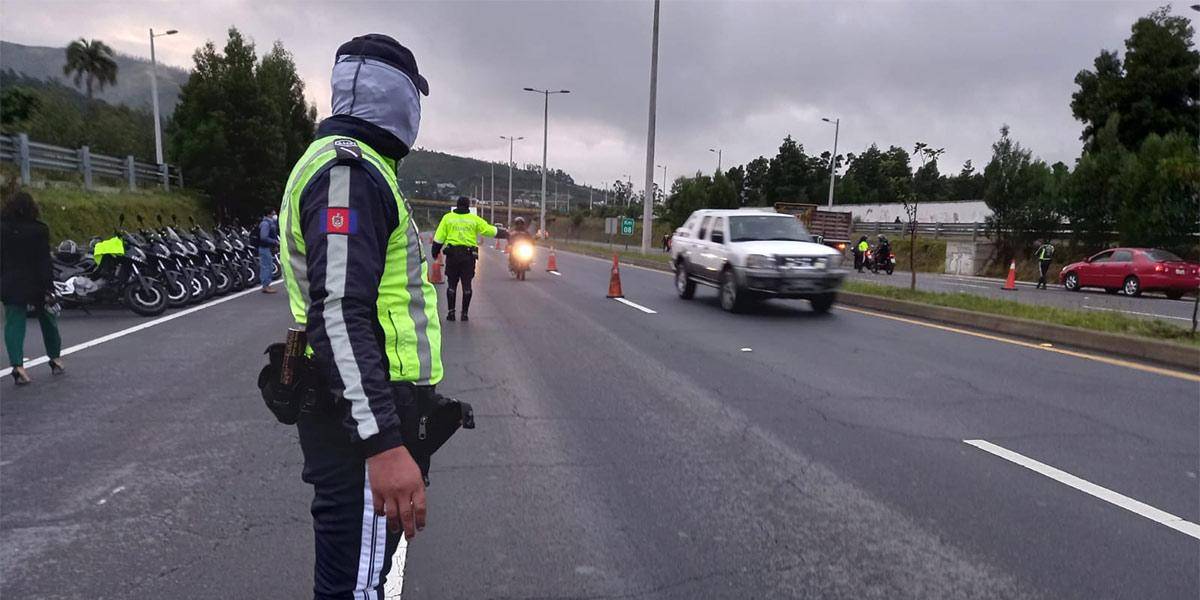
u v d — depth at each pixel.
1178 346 9.00
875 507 4.56
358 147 2.04
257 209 32.72
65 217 19.91
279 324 11.52
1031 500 4.69
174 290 13.36
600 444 5.76
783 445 5.77
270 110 33.12
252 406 6.70
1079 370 8.64
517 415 6.55
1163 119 35.81
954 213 48.69
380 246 2.01
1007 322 11.56
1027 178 35.22
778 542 4.08
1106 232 31.55
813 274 13.30
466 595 3.50
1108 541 4.11
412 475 1.92
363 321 1.92
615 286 16.61
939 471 5.20
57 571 3.68
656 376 8.21
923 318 13.34
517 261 21.39
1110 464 5.36
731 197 62.69
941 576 3.71
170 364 8.46
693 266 15.78
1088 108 38.47
